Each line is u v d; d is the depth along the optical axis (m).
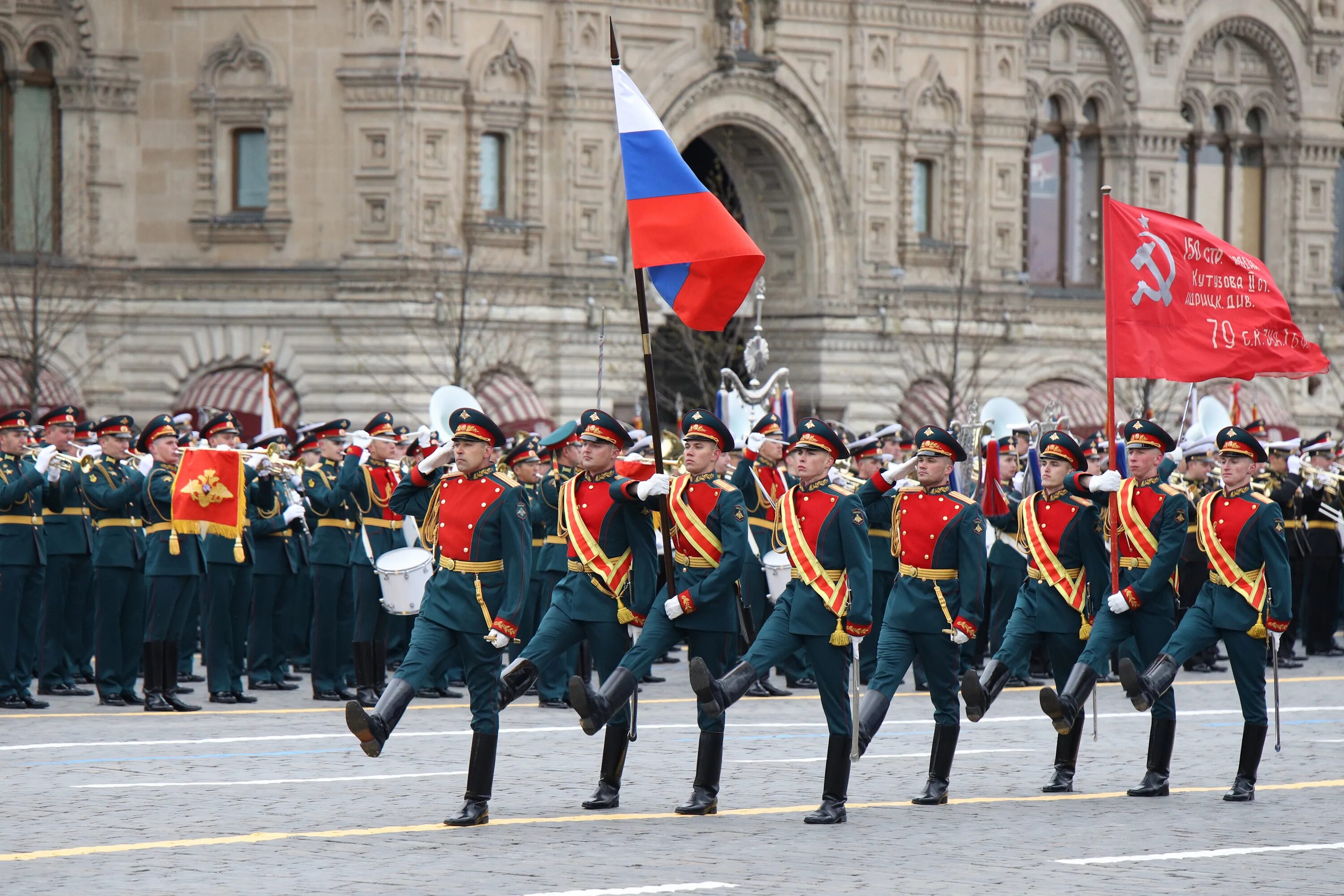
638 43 163.62
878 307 179.00
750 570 74.62
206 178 156.62
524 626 74.12
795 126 173.62
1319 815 49.19
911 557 49.91
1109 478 51.59
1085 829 46.75
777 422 72.12
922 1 180.38
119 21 157.38
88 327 156.38
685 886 39.25
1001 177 186.62
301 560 77.25
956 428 90.38
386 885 38.97
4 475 70.50
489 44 156.25
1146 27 196.38
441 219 154.75
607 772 48.69
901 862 42.28
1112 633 52.16
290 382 155.88
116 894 37.97
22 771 53.69
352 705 44.34
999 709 71.88
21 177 156.25
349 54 153.25
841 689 47.31
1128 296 57.84
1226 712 71.69
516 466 74.50
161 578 68.38
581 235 161.12
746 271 49.09
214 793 50.25
